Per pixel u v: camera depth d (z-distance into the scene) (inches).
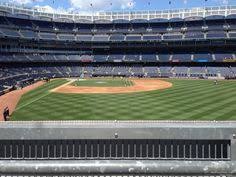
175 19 4904.0
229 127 326.6
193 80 3924.7
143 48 4982.8
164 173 228.1
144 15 5093.5
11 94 2469.2
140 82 3602.4
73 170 227.9
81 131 339.6
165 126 336.2
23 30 4500.5
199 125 337.4
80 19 5142.7
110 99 2178.9
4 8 4328.3
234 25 4598.9
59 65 4840.1
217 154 329.4
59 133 341.7
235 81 3693.4
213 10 4729.3
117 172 228.8
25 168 227.3
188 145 334.0
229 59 4443.9
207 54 4655.5
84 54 5093.5
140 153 341.1
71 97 2293.3
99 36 5068.9
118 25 5128.0
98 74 4746.6
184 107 1812.3
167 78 4315.9
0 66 3976.4
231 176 226.8
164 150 338.6
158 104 1929.1
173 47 4810.5
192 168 226.7
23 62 4284.0
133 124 351.6
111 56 5019.7
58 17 5017.2
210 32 4653.1
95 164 230.4
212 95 2356.1
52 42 4776.1
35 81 3592.5
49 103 2006.6
